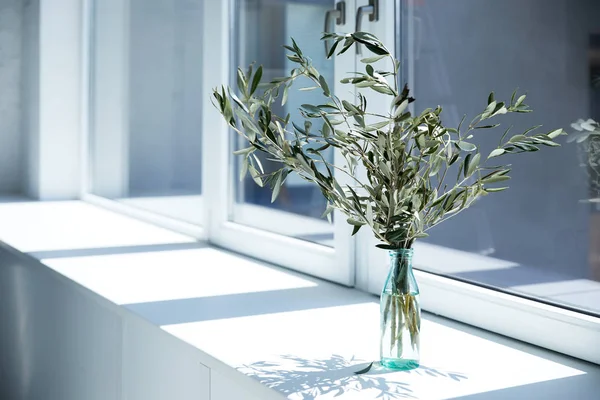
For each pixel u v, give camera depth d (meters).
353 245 1.83
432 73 1.60
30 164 3.75
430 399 1.08
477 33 1.47
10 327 2.72
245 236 2.29
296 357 1.29
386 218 1.15
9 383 2.78
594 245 1.26
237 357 1.29
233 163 2.41
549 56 1.31
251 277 1.97
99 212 3.27
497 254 1.45
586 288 1.28
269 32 2.22
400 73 1.69
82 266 2.12
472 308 1.48
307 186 2.04
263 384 1.14
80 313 2.01
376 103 1.70
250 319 1.54
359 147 1.15
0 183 3.88
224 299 1.72
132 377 1.68
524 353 1.31
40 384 2.41
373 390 1.12
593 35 1.23
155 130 2.98
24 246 2.42
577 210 1.28
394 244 1.18
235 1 2.38
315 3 1.98
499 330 1.42
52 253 2.32
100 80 3.47
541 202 1.35
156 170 2.97
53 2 3.55
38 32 3.56
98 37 3.49
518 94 1.38
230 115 1.19
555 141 1.31
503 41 1.41
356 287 1.83
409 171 1.12
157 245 2.48
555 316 1.30
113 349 1.79
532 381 1.16
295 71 1.22
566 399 1.08
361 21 1.75
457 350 1.32
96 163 3.54
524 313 1.36
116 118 3.31
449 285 1.53
